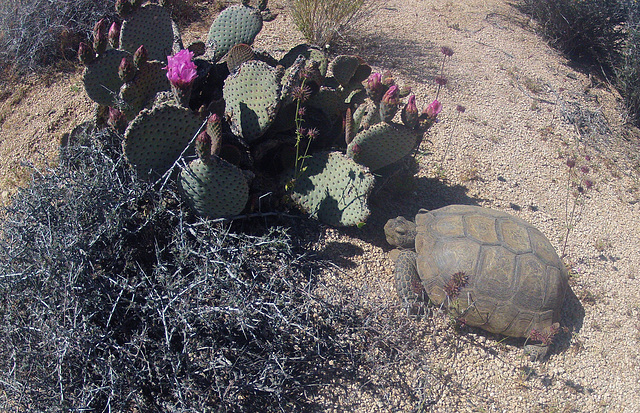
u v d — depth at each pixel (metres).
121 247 4.09
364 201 4.65
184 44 7.10
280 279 4.28
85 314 3.68
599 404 4.46
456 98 7.25
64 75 6.81
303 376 3.98
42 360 3.52
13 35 6.98
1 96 6.70
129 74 4.42
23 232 3.91
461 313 4.37
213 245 4.09
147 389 3.73
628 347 4.95
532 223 5.88
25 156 5.98
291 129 5.12
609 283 5.51
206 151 3.90
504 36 9.14
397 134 4.61
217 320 3.83
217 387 3.56
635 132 7.94
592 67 9.11
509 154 6.70
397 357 4.22
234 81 4.79
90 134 4.99
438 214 4.86
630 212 6.45
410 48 8.10
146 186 4.33
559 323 4.79
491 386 4.38
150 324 3.87
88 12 7.22
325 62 5.70
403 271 4.55
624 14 8.75
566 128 7.44
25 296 3.69
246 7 5.97
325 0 7.34
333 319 4.26
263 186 4.97
